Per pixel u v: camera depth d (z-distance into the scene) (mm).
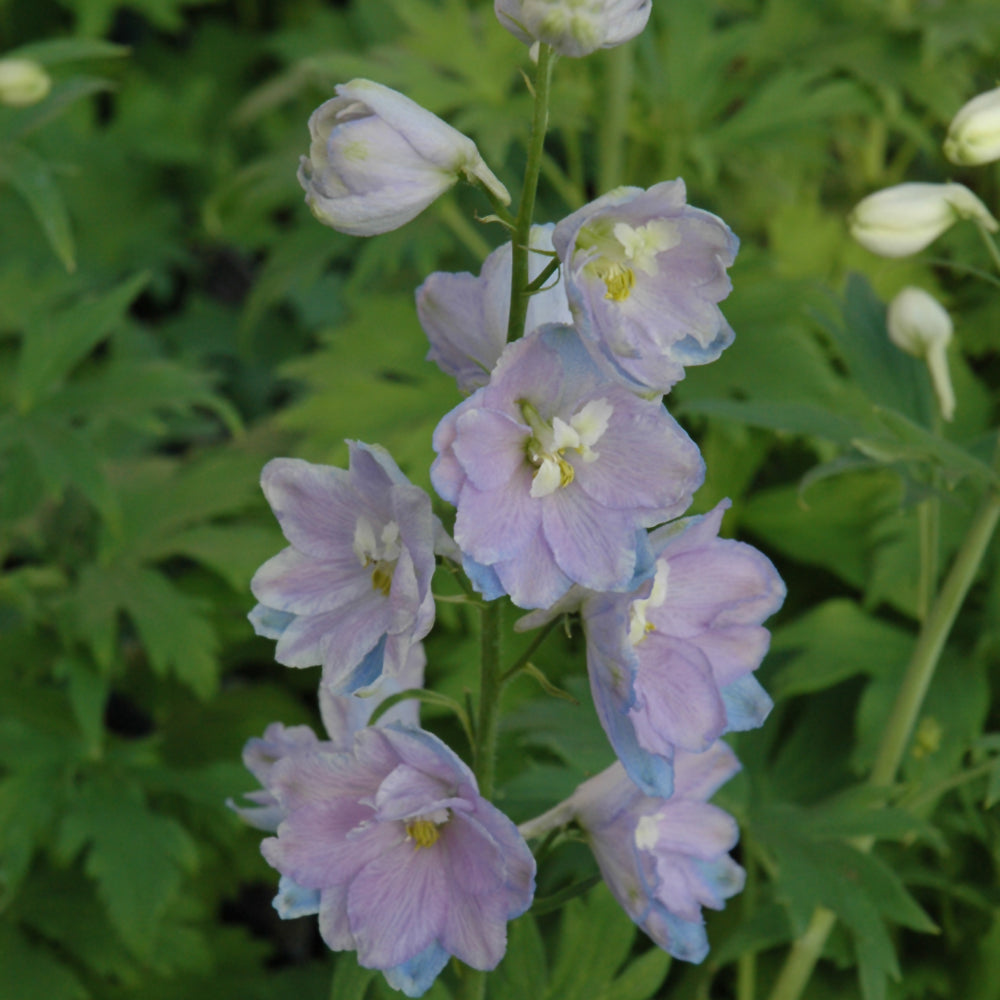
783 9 1208
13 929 989
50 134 1705
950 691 958
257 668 1290
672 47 1176
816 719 980
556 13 716
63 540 1102
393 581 734
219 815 1031
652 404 734
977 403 1073
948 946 959
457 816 744
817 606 993
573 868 937
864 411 1004
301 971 1038
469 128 1081
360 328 1122
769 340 1030
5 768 1042
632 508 736
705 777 781
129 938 939
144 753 990
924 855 961
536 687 995
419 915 750
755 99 1143
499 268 757
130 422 1002
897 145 1372
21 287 1354
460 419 724
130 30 1944
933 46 1126
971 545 876
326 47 1646
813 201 1165
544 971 850
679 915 777
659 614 757
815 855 858
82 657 999
